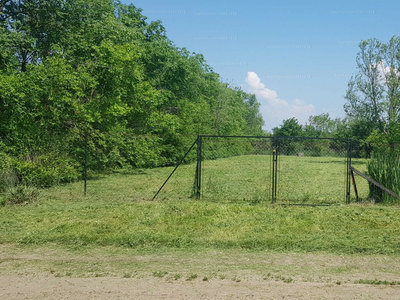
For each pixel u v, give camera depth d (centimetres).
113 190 1441
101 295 485
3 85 1419
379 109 3675
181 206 1083
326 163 3102
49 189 1428
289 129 6731
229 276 563
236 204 1134
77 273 575
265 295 488
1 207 1083
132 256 674
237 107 5288
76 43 2066
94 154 1908
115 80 1983
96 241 759
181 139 2653
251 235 807
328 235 813
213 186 1470
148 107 2402
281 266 620
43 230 835
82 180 1744
